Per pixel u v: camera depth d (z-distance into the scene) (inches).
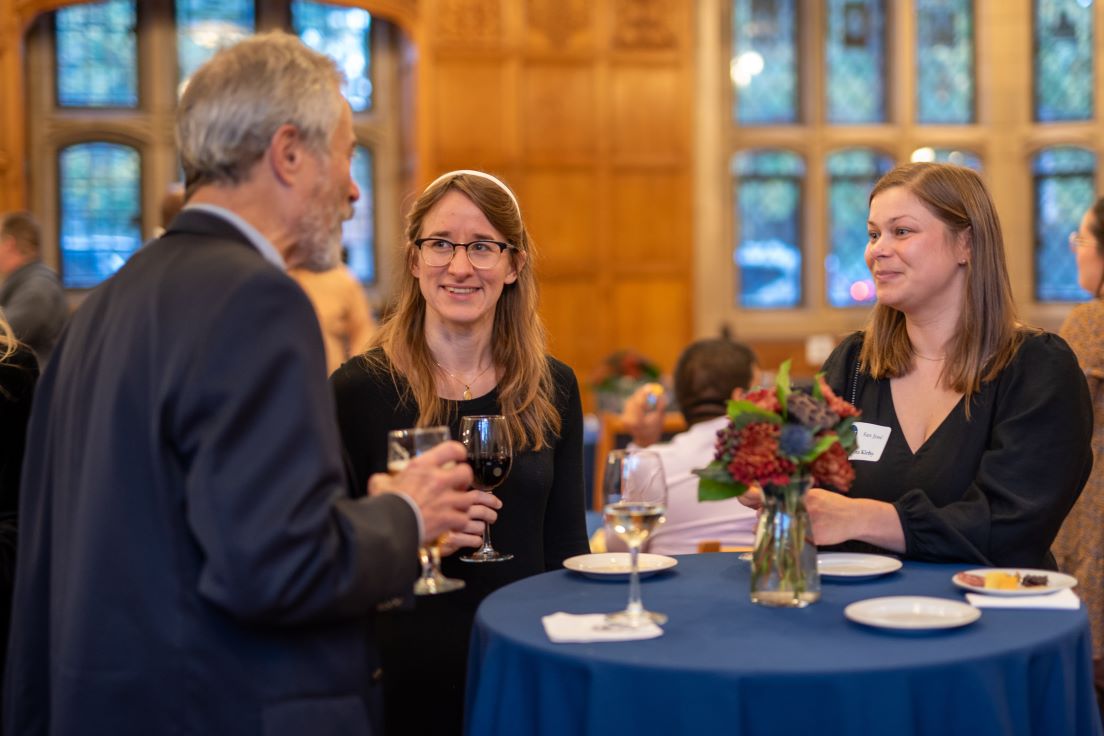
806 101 411.5
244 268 59.7
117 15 378.3
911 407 94.2
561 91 378.6
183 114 64.5
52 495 65.5
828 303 412.5
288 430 57.6
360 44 391.9
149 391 58.9
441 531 67.4
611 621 70.5
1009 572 78.4
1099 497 119.0
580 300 382.3
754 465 71.6
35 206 374.9
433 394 91.1
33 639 65.4
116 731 58.1
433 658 88.2
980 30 411.8
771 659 63.1
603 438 186.1
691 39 383.9
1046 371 88.1
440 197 91.3
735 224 411.2
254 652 59.9
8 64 346.9
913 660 62.5
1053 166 409.1
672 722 62.3
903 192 92.2
